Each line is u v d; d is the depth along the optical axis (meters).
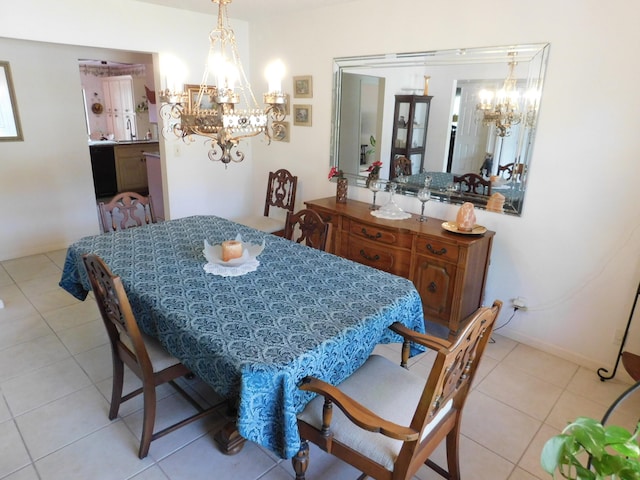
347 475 1.79
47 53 3.95
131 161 7.05
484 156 2.85
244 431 1.33
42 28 3.06
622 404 2.29
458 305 2.68
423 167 3.19
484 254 2.77
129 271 2.04
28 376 2.38
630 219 2.34
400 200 3.39
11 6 2.91
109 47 3.41
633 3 2.14
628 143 2.28
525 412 2.21
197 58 3.92
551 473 0.76
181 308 1.70
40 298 3.30
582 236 2.52
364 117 3.49
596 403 2.29
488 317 1.34
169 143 3.98
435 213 3.18
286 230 2.71
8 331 2.83
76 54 4.14
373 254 3.08
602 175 2.39
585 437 0.76
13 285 3.51
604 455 0.74
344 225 3.25
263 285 1.93
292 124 4.11
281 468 1.83
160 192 5.20
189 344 1.55
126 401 2.18
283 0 3.32
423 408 1.23
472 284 2.73
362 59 3.39
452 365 1.26
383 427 1.26
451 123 2.97
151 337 1.93
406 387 1.60
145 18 3.53
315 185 4.06
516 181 2.71
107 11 3.32
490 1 2.63
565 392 2.38
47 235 4.27
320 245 2.51
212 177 4.38
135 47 3.53
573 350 2.67
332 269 2.13
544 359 2.70
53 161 4.18
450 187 3.06
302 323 1.60
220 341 1.47
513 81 2.63
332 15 3.51
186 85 3.88
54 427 2.01
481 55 2.73
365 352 1.70
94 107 8.69
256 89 4.37
